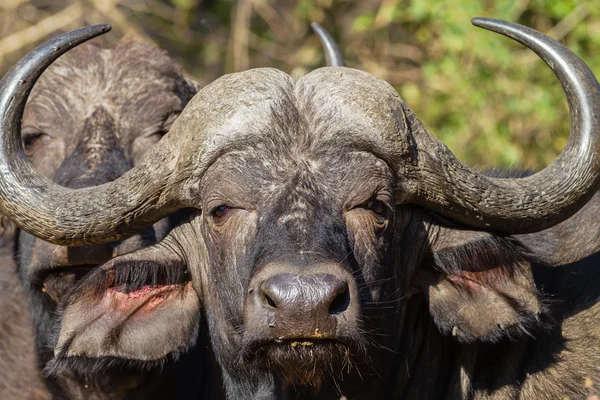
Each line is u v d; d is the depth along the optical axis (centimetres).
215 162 1905
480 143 4009
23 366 2789
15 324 2820
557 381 2098
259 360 1802
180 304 2053
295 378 1855
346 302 1731
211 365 2230
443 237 2019
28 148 2708
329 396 1989
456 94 4053
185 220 2059
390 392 2094
